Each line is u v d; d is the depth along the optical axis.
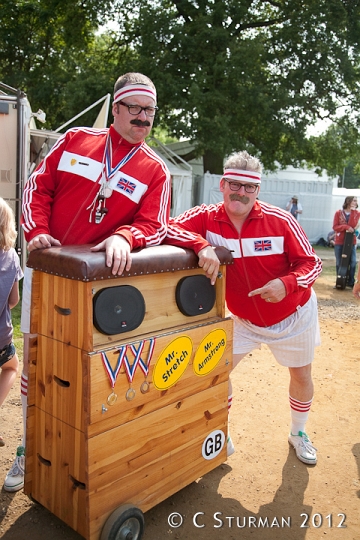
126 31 19.05
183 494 2.83
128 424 2.24
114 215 2.46
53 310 2.18
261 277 2.88
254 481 2.99
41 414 2.34
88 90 16.80
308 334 3.04
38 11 18.75
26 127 7.48
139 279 2.24
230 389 3.08
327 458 3.28
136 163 2.49
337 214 9.54
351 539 2.53
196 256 2.49
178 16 18.39
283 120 17.53
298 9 18.12
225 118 16.22
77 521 2.24
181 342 2.43
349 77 17.95
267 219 2.85
